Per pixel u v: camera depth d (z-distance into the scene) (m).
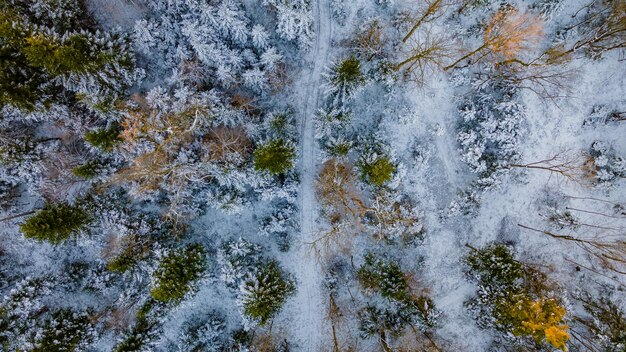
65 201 27.02
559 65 27.33
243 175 26.83
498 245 27.42
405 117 27.45
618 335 25.61
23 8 23.88
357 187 28.17
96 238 27.41
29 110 24.67
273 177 27.83
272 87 27.64
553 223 28.16
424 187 28.42
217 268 28.53
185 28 25.59
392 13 27.25
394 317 28.48
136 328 26.92
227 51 26.11
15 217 26.75
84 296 28.22
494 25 26.36
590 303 27.67
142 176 26.83
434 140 28.17
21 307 26.05
